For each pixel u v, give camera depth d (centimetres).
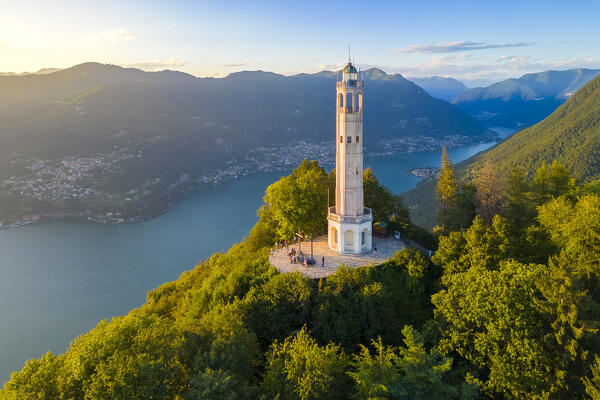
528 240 6388
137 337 4288
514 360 4044
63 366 4297
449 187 8919
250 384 4462
